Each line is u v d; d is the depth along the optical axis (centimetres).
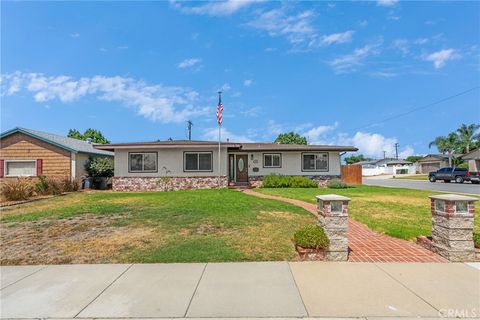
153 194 1599
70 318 344
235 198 1341
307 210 1051
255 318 337
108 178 2289
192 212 967
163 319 338
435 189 2241
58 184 1755
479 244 544
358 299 381
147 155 2055
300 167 2306
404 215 1001
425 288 414
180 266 509
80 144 2386
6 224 840
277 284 431
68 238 686
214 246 609
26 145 2009
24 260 549
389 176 6147
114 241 656
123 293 407
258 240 651
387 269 493
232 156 2291
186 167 2047
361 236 728
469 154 4050
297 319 334
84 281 450
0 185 1666
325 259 538
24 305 376
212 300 382
